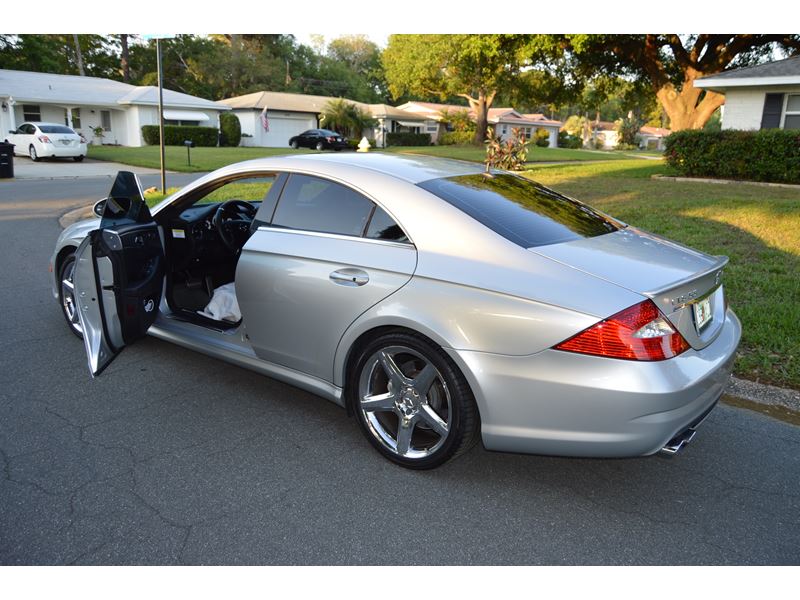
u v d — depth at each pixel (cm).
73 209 1279
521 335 264
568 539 264
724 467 321
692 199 1178
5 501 281
